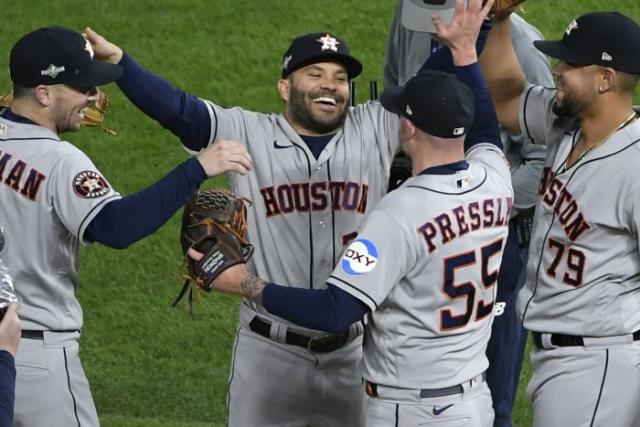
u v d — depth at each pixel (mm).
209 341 36688
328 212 25781
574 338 24297
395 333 22766
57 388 24172
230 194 23828
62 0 53469
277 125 25922
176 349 36344
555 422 24500
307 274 25922
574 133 24734
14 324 19812
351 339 26125
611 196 23703
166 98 25031
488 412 23453
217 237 23078
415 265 22359
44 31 23906
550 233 24562
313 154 25781
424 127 22547
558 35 49906
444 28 24297
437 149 22719
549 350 24703
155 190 22812
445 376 22812
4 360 19453
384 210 22297
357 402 26781
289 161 25641
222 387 34469
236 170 23125
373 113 26219
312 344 25953
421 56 30656
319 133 25844
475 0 24203
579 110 24047
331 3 52438
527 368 35781
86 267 39906
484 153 23984
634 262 23922
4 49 50438
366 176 25891
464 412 22922
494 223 22922
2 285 20219
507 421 30438
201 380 34812
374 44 50000
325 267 25922
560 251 24359
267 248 25844
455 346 22844
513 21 31219
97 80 23844
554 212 24484
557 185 24484
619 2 51906
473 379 23062
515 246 29859
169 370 35344
